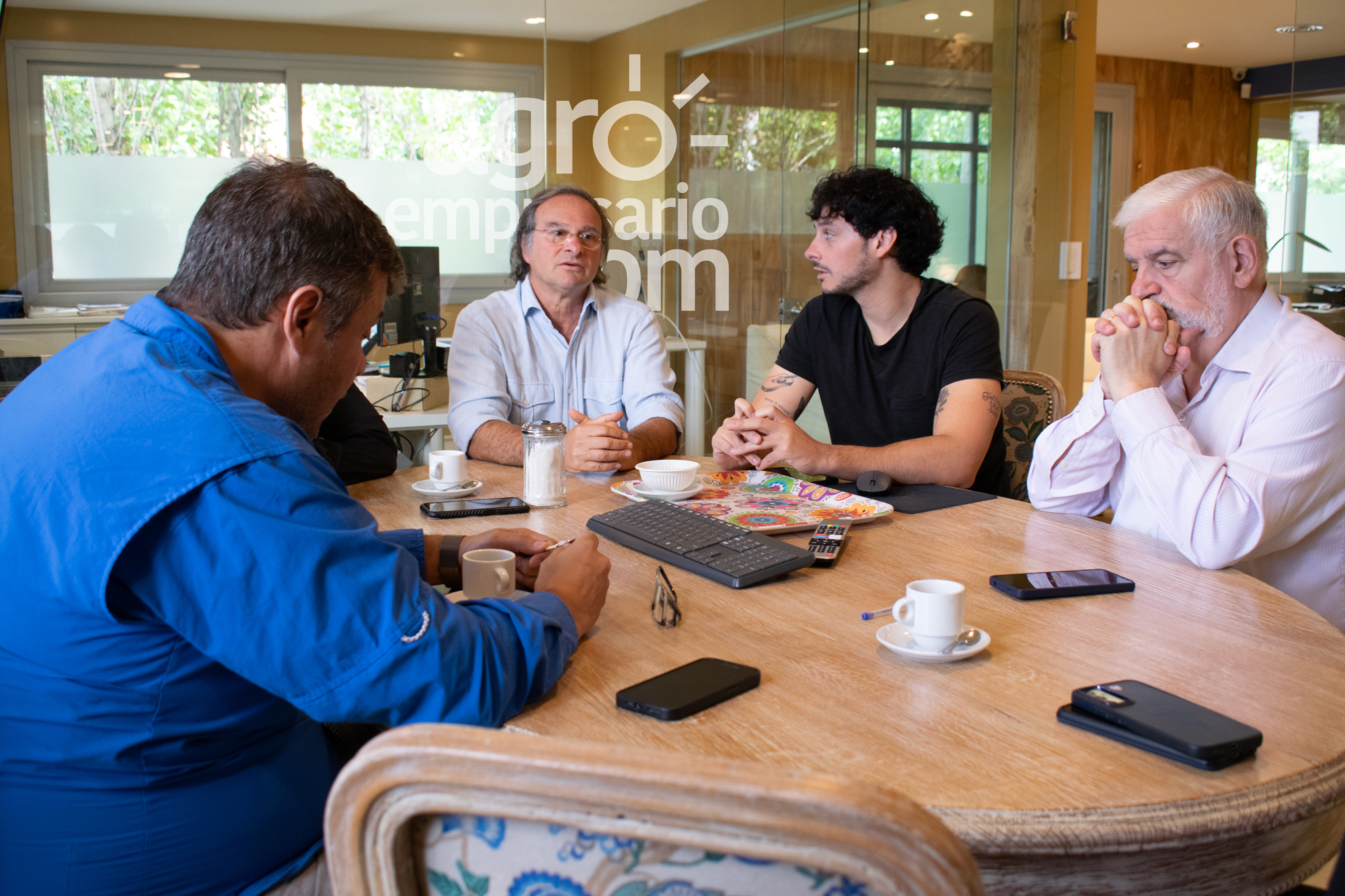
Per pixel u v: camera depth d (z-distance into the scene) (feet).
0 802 2.77
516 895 1.62
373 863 1.65
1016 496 7.11
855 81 13.37
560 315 7.73
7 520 2.60
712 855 1.51
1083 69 14.23
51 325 11.54
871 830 1.39
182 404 2.62
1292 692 2.87
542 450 5.27
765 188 13.61
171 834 2.86
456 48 12.66
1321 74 13.12
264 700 2.94
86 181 11.52
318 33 12.13
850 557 4.37
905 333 6.82
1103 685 2.78
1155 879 2.25
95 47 11.35
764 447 5.91
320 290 2.99
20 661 2.69
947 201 13.76
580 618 3.34
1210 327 4.59
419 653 2.59
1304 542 4.53
